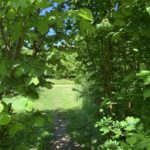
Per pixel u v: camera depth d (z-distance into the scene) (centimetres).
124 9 307
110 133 488
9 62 274
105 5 484
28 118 295
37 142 671
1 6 273
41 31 273
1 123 243
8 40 317
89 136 772
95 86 607
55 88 2088
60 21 280
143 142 220
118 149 312
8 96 254
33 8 253
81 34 404
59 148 747
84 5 503
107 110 579
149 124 259
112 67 546
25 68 266
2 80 285
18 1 226
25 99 245
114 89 534
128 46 488
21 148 342
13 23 288
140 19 311
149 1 284
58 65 382
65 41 397
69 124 971
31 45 397
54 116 1148
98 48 549
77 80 888
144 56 441
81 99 1551
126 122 280
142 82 309
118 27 428
